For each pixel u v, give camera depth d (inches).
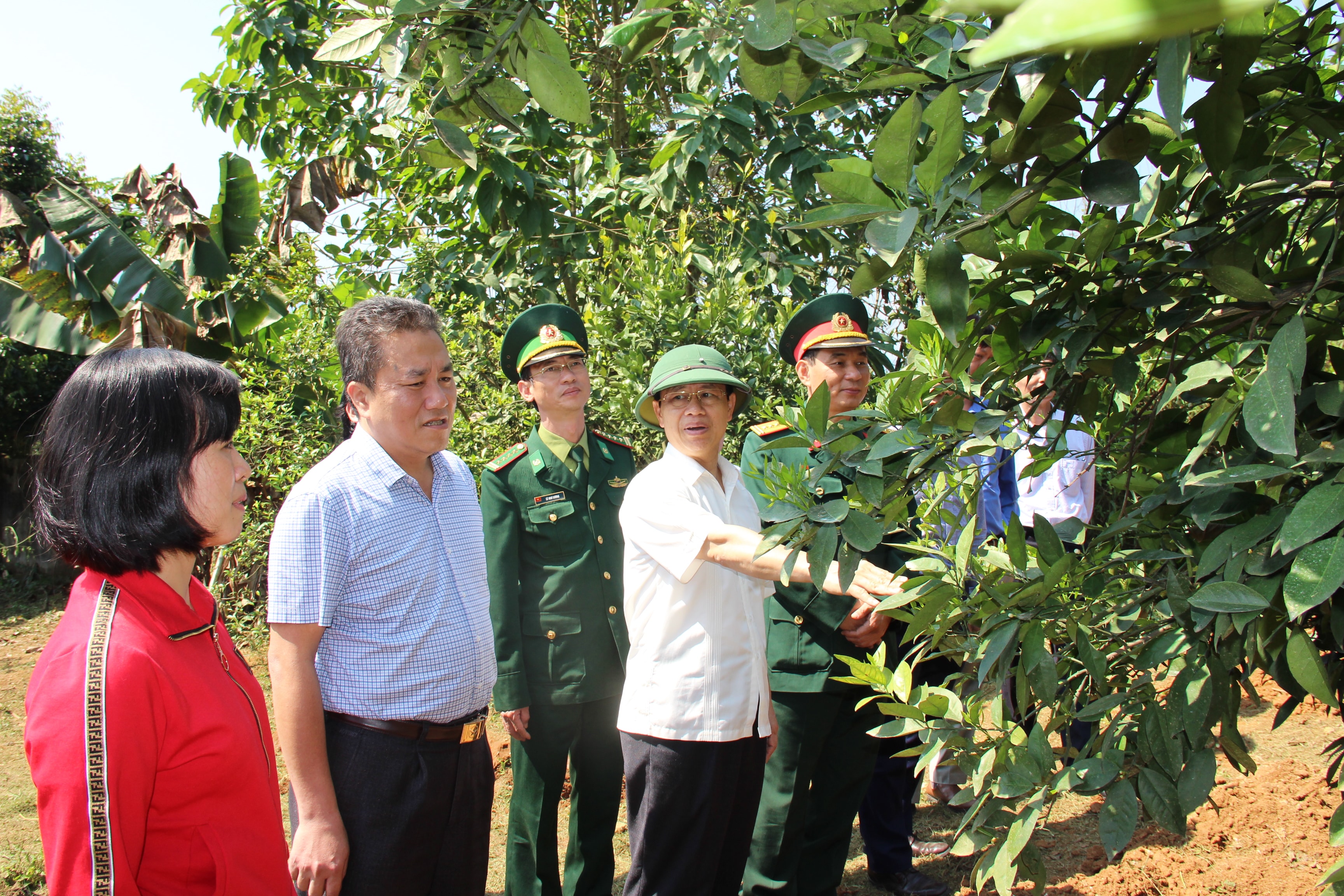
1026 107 48.0
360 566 79.1
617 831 146.9
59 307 258.2
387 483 81.7
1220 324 58.7
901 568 85.7
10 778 169.9
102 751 51.9
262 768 61.3
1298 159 66.3
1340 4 54.7
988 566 63.6
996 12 8.3
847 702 111.3
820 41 56.5
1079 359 58.3
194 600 63.0
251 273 252.7
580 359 122.7
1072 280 58.1
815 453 60.4
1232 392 52.4
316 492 78.4
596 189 209.3
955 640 67.0
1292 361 43.1
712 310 152.7
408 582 80.2
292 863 73.0
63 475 57.1
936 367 60.6
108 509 56.4
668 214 195.5
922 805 151.9
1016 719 62.4
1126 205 49.4
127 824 52.8
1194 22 6.3
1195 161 62.2
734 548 90.0
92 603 56.5
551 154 232.7
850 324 117.0
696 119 188.1
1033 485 134.0
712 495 101.8
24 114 472.1
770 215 199.5
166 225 271.6
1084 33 6.4
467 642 82.7
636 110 275.0
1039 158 56.1
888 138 44.2
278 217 255.0
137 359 59.1
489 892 133.3
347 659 78.9
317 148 277.7
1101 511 134.6
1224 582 49.1
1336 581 41.6
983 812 58.9
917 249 52.6
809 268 193.9
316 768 74.7
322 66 241.6
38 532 58.0
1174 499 56.1
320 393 196.7
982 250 54.8
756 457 108.8
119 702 52.9
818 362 116.9
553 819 114.7
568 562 116.2
